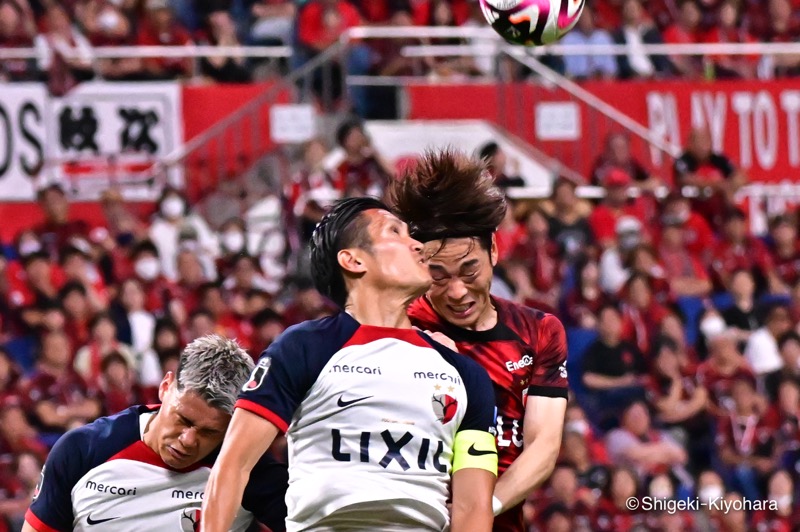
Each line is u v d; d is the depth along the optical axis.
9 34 43.72
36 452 33.62
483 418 12.58
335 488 11.76
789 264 46.06
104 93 43.16
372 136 45.38
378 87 46.06
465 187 14.63
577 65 48.84
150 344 37.56
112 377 35.78
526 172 45.97
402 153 45.50
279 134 44.38
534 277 41.72
